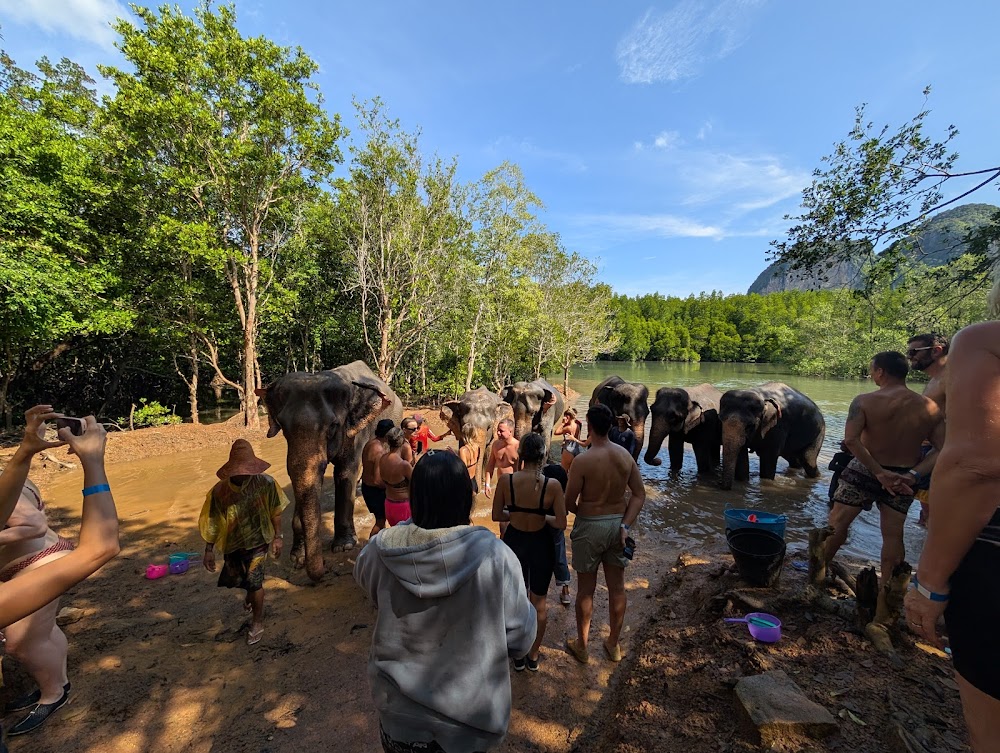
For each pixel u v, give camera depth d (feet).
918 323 21.53
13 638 9.75
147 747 9.62
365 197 59.57
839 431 47.16
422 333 69.31
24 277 34.12
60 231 42.50
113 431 46.78
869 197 17.65
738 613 12.44
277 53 45.34
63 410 61.16
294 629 13.79
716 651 10.81
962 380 4.63
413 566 5.33
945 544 4.66
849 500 12.65
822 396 77.36
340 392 17.61
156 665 12.14
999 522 4.60
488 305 74.33
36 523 10.08
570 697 11.21
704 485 30.19
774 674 9.14
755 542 14.79
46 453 32.96
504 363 89.30
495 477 29.66
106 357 58.13
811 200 19.54
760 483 30.89
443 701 5.23
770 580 13.51
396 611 5.55
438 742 5.35
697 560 17.56
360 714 10.57
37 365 50.31
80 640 13.16
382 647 5.58
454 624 5.41
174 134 42.86
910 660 9.80
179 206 48.57
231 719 10.41
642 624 14.15
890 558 11.79
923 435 11.70
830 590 13.47
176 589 16.12
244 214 48.91
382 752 9.55
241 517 12.50
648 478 31.71
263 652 12.73
